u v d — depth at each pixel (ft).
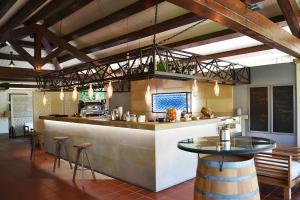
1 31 18.37
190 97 25.17
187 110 25.25
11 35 19.47
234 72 21.03
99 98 33.40
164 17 15.69
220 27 16.06
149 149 13.38
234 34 15.56
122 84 32.09
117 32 19.20
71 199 12.32
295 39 14.19
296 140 19.44
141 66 14.55
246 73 22.13
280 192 12.59
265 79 21.36
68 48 21.65
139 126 13.29
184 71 15.87
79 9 16.67
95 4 16.28
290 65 19.97
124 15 15.55
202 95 24.95
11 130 37.65
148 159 13.44
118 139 15.30
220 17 9.01
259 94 21.71
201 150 7.37
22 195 12.94
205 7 8.13
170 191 13.17
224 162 7.52
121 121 15.17
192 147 7.80
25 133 38.93
